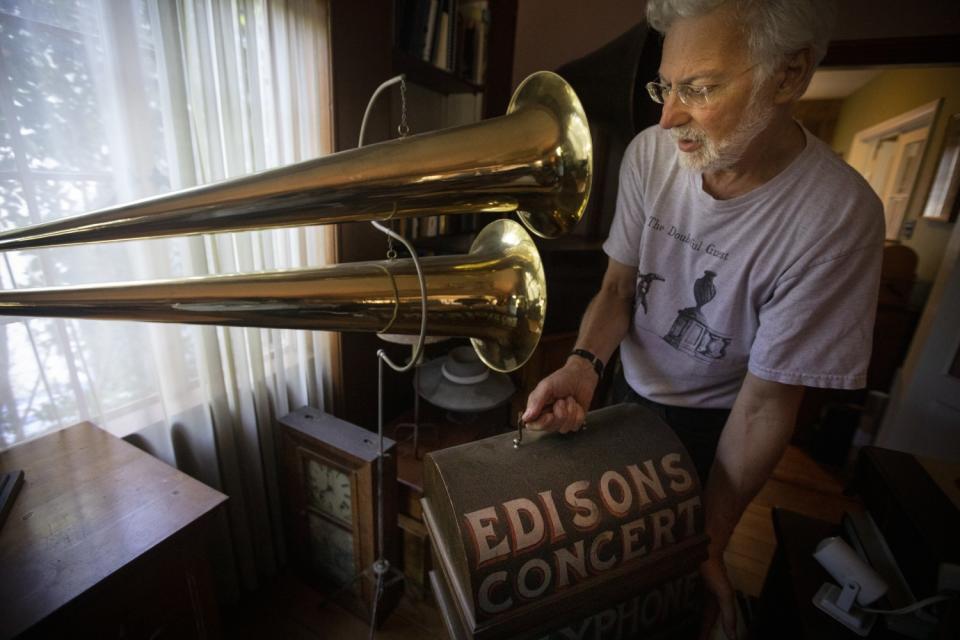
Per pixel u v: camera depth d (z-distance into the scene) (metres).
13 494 0.69
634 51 1.06
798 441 2.17
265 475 1.24
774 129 0.57
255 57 0.97
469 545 0.45
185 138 0.86
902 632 0.64
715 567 0.66
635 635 0.59
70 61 0.74
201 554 0.72
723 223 0.68
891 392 1.86
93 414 0.88
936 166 2.34
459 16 1.60
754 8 0.45
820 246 0.60
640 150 0.80
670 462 0.56
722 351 0.78
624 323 0.88
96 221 0.32
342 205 0.36
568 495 0.50
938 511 0.70
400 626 1.21
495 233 0.59
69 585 0.56
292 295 0.36
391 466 1.10
